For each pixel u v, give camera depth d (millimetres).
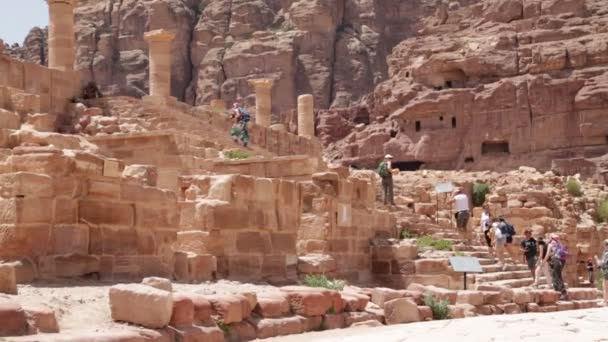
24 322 9977
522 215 43031
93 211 14258
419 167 80875
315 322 14930
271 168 28094
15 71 33625
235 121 39938
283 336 13758
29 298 11531
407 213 33812
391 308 16891
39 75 34938
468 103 78312
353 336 13211
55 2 38062
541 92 76250
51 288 12750
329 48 109000
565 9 81938
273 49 105562
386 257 25094
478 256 28297
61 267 13586
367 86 108875
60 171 13742
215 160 28766
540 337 12500
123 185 14852
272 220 19016
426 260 24672
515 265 28500
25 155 13773
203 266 16609
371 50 111625
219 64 107625
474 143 77750
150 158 29141
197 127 36688
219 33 110500
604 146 73688
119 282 14203
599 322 14992
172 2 110750
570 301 25484
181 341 11469
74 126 33594
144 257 15164
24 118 31000
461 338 12469
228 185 17938
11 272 11758
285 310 14516
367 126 87250
